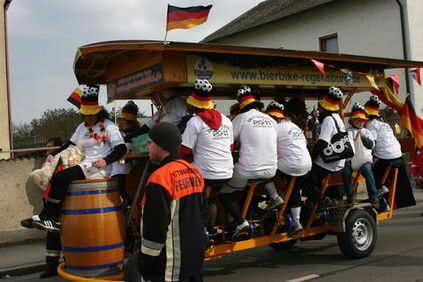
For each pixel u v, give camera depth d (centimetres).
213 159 502
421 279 556
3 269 697
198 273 333
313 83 671
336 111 644
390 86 813
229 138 521
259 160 543
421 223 953
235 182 549
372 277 575
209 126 502
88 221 466
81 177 492
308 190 647
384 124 746
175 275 314
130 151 558
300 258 709
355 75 742
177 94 585
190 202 325
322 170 640
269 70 612
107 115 547
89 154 530
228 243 553
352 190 674
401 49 1752
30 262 735
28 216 870
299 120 777
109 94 640
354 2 1900
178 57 523
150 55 534
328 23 2000
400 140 833
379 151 737
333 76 702
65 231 475
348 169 673
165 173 318
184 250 316
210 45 511
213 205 544
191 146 499
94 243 466
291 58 641
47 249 590
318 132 803
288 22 2169
